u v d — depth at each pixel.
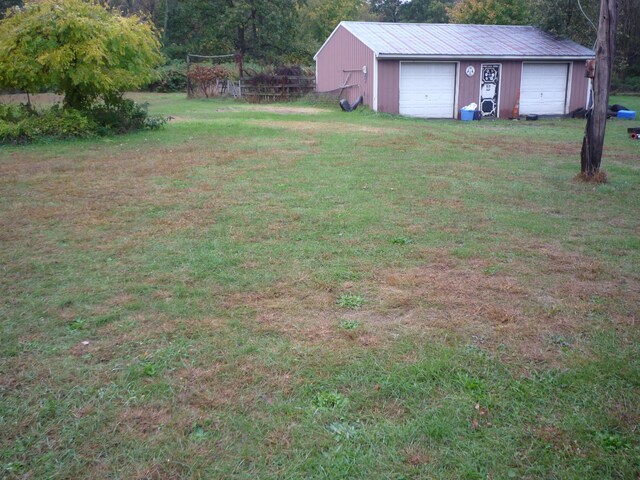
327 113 23.36
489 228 6.91
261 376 3.62
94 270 5.45
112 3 47.84
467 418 3.22
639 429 3.12
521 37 27.30
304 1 47.69
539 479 2.78
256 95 30.44
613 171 11.07
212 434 3.09
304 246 6.14
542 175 10.42
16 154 12.28
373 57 23.58
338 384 3.55
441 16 63.72
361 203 8.00
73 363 3.78
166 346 4.00
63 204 7.94
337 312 4.57
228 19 42.69
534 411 3.29
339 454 2.93
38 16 14.35
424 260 5.77
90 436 3.05
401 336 4.16
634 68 40.97
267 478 2.77
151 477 2.78
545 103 26.05
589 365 3.76
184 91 42.16
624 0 37.91
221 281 5.18
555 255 5.97
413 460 2.89
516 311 4.59
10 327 4.27
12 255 5.85
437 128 18.83
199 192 8.60
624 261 5.84
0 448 2.95
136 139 14.59
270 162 11.14
